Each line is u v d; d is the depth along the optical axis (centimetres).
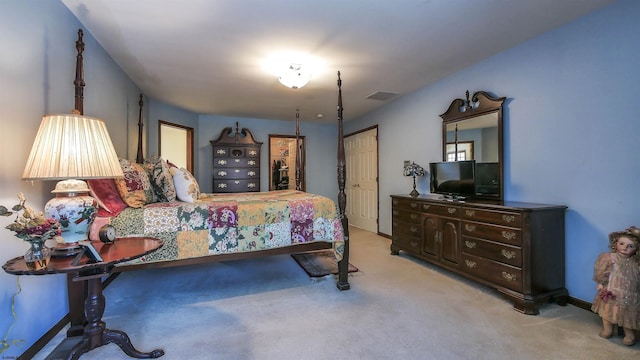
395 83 378
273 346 176
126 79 334
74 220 150
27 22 168
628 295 174
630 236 183
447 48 276
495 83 295
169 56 286
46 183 191
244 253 239
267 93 415
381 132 504
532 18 225
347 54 285
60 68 201
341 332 191
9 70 155
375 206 531
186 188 264
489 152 301
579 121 228
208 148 564
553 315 214
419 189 413
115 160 167
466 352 169
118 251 154
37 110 177
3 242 148
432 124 384
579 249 229
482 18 223
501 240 239
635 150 199
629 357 163
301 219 257
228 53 280
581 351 169
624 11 202
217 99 445
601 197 216
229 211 235
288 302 239
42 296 175
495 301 238
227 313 220
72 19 215
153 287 274
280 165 738
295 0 196
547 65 249
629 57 200
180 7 203
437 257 313
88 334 156
